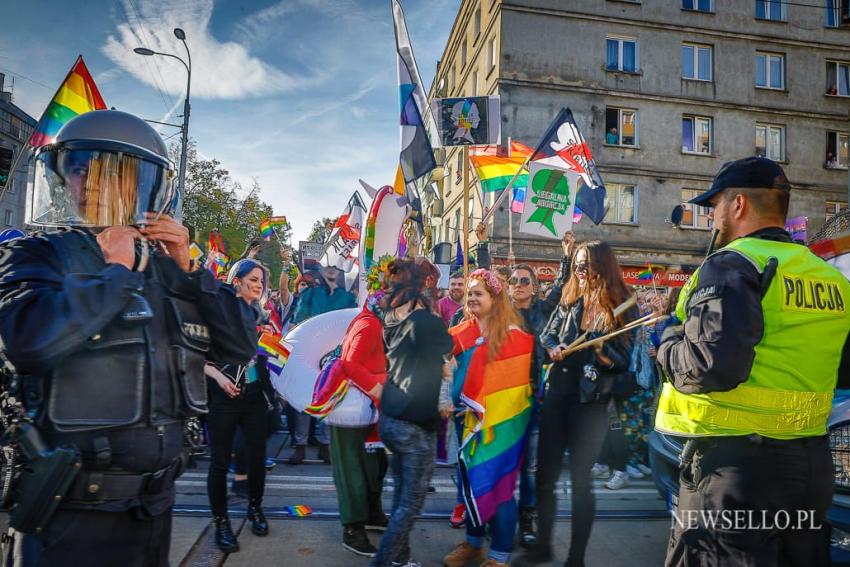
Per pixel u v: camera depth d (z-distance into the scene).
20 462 1.45
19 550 1.45
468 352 3.17
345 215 6.78
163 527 1.62
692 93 18.39
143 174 1.62
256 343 1.83
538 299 4.41
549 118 17.39
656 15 18.08
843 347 1.81
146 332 1.54
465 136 5.09
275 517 3.89
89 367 1.44
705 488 1.76
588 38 17.69
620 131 18.06
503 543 3.12
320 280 6.14
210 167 26.41
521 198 7.10
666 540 3.65
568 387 3.16
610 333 3.02
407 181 5.27
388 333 3.04
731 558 1.70
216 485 3.35
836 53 19.36
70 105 2.90
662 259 17.89
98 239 1.50
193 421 1.72
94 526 1.44
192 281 1.69
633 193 18.05
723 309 1.63
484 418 3.09
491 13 18.17
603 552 3.45
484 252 5.39
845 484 2.63
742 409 1.70
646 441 5.03
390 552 2.85
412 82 5.35
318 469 5.20
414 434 2.89
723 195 1.92
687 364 1.68
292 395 3.68
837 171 19.31
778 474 1.66
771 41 18.91
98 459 1.42
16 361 1.33
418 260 3.14
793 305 1.69
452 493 4.62
